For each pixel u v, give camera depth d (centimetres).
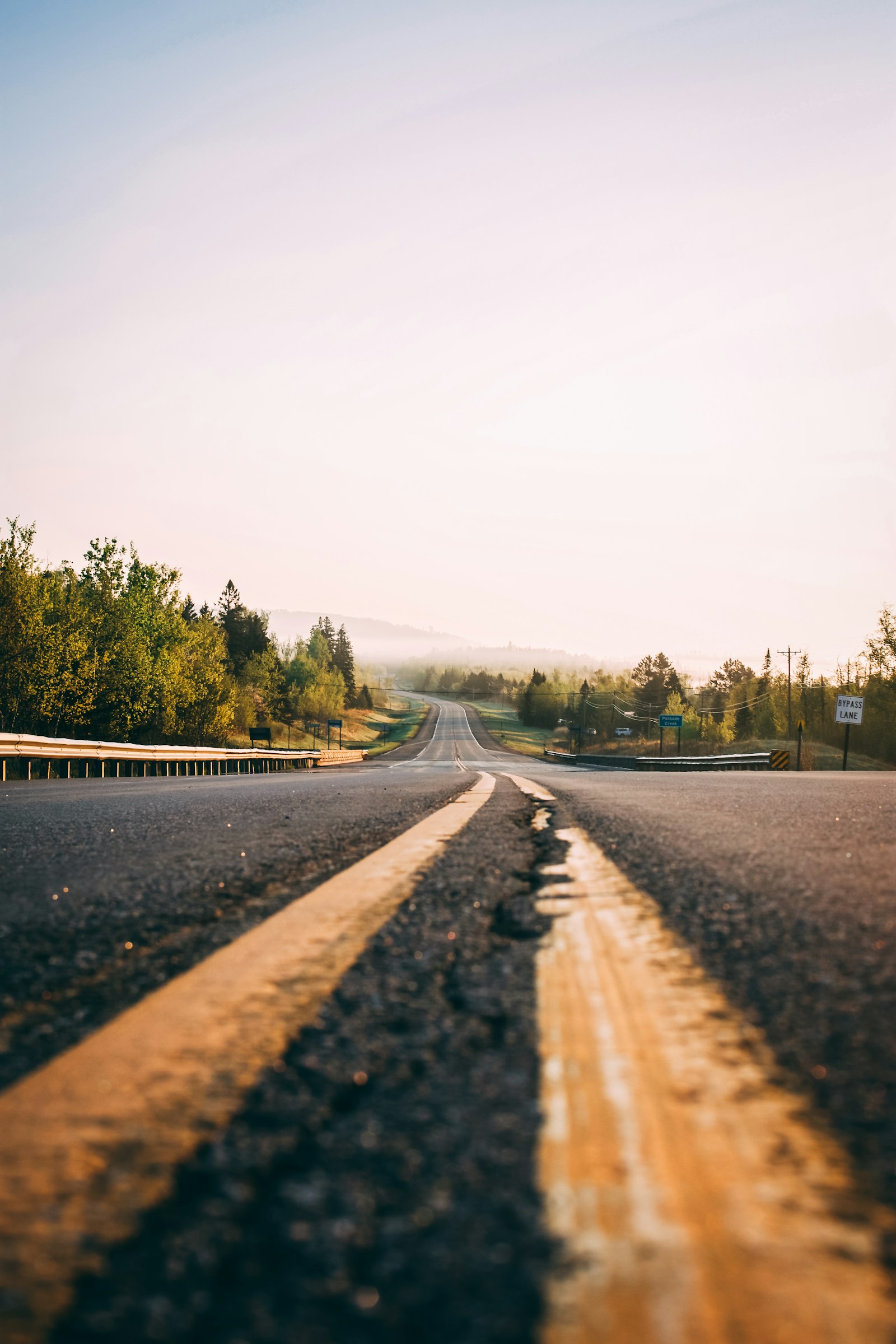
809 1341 57
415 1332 59
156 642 4947
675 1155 89
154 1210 79
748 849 354
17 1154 91
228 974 169
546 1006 145
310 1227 75
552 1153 89
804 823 472
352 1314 62
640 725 13962
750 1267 67
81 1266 70
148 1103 105
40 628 3319
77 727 4066
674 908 230
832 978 161
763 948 185
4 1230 76
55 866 326
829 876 282
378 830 452
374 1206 79
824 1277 66
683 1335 58
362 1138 94
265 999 151
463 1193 81
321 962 178
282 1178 85
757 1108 101
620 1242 71
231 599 11619
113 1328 61
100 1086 110
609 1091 107
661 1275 66
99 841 413
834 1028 131
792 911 224
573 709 14875
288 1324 61
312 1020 139
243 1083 112
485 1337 58
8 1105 104
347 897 253
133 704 4262
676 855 337
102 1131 96
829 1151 89
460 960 179
